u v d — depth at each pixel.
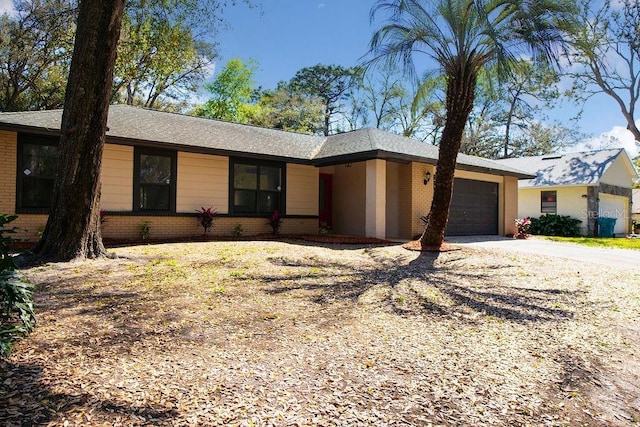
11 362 3.00
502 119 32.53
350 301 5.26
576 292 6.27
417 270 7.63
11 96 22.05
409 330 4.23
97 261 7.30
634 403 2.89
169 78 26.16
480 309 5.14
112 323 4.02
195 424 2.32
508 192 16.69
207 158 12.22
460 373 3.23
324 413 2.54
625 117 21.91
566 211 20.72
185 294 5.26
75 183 7.16
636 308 5.43
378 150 11.73
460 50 9.18
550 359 3.61
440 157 9.95
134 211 10.98
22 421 2.23
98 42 6.85
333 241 11.59
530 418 2.62
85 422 2.27
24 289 3.51
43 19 19.03
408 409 2.65
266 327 4.12
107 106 7.27
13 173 9.41
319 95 36.62
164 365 3.11
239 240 11.73
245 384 2.86
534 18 8.26
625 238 18.66
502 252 10.27
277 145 14.02
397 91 23.61
